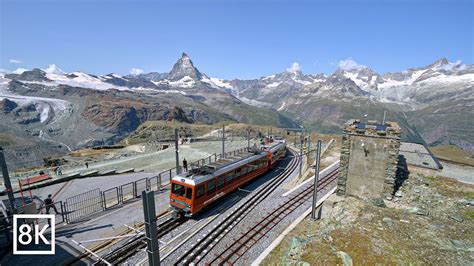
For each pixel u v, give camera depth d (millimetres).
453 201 19594
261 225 20016
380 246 12867
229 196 26812
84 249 16469
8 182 16703
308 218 21125
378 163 21016
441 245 12953
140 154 59781
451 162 30688
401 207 19609
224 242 17703
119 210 22578
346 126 21938
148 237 8703
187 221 20906
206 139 80500
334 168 36031
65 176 33281
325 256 12609
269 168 36250
